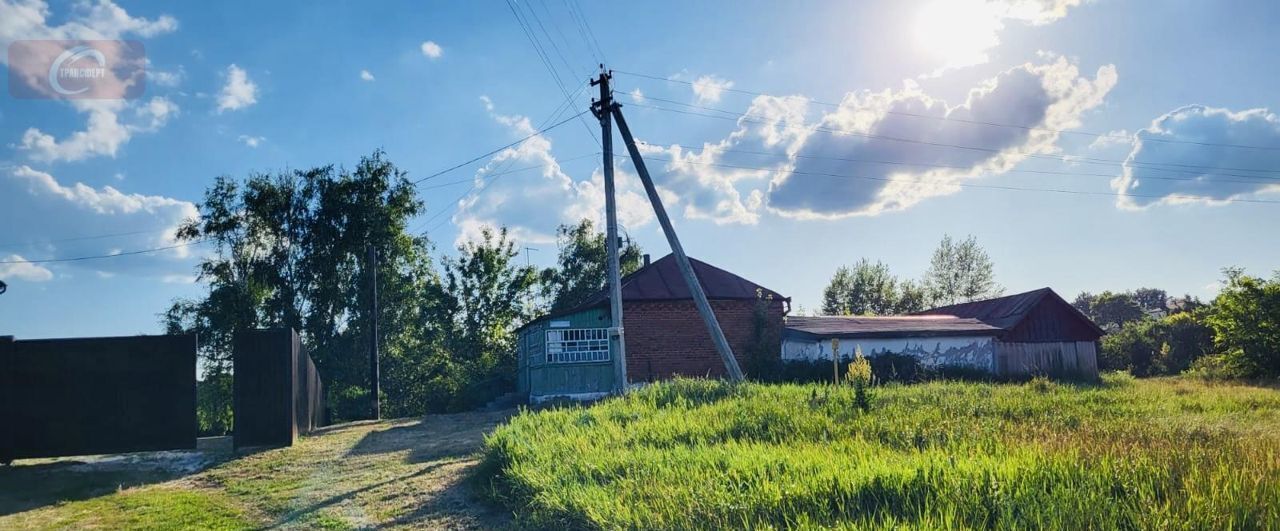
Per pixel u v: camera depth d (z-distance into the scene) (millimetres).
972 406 13664
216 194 38594
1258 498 5566
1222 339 31500
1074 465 6684
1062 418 12203
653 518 6242
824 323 30250
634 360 26719
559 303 53969
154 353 14992
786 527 5863
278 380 15875
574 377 26094
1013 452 7875
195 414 14992
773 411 12586
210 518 9242
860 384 13977
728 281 28953
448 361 43250
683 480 7449
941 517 5652
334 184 39281
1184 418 12820
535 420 13375
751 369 26797
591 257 54781
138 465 14023
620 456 8977
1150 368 39188
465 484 10000
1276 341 28562
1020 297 34781
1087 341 33844
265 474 12453
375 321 29312
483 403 34094
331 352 38469
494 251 51281
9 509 10375
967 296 68375
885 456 8148
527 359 30344
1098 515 5359
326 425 26078
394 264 40344
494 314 50719
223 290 37812
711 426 11641
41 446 14328
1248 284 29906
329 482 11203
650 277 28578
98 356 14789
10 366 14492
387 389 39000
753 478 7141
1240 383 26781
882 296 71000
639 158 21281
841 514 5977
